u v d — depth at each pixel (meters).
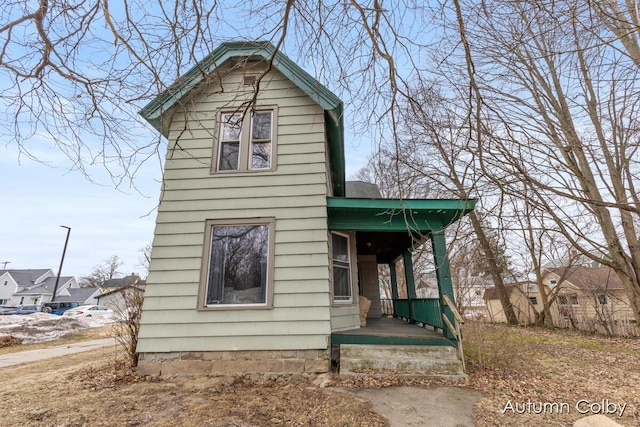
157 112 6.27
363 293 10.78
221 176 6.36
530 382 5.16
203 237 6.02
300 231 5.97
